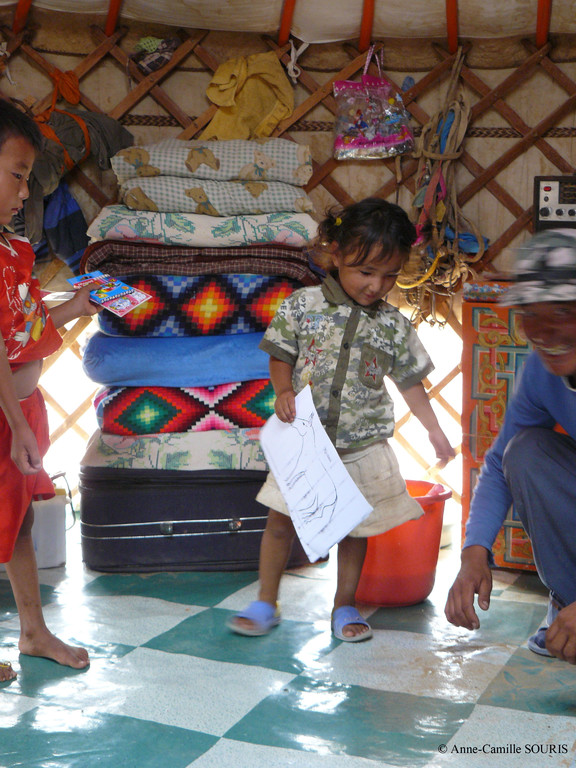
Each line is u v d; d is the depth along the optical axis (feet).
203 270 7.45
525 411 4.59
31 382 5.28
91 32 8.69
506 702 4.66
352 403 5.70
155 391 7.28
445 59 8.63
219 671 5.10
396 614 6.14
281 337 5.83
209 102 8.95
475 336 6.93
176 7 8.26
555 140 8.61
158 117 8.95
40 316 5.18
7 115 4.65
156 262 7.50
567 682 4.91
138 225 7.48
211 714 4.52
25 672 5.08
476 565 4.24
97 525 6.99
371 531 5.67
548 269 3.48
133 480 6.93
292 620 5.99
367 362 5.74
